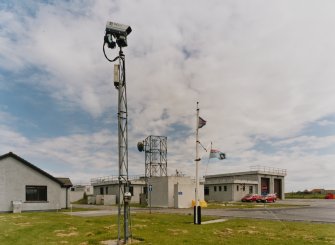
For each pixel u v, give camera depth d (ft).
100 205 161.58
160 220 73.31
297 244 43.42
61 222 67.97
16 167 103.35
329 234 52.16
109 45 47.96
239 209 118.93
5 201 100.22
